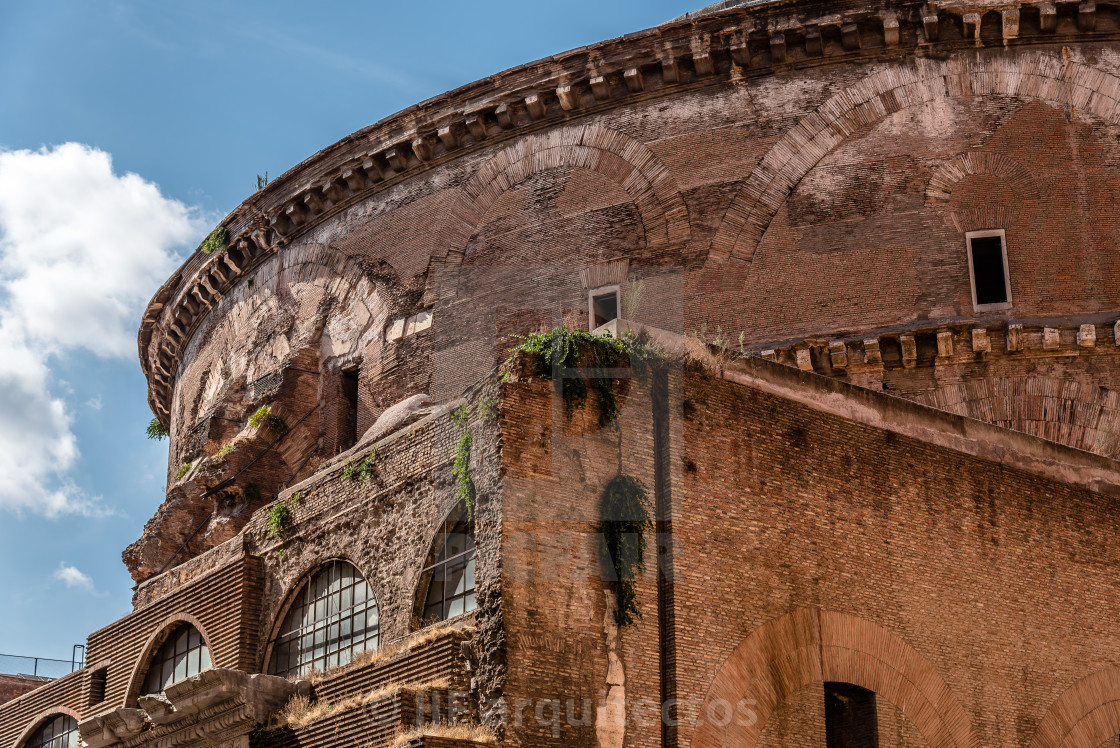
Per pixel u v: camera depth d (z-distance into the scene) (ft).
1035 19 104.78
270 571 73.31
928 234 101.86
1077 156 102.53
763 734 57.62
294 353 119.34
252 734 61.21
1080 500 75.15
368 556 66.74
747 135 106.22
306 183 123.03
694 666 56.24
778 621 59.82
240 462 111.34
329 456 114.21
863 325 100.07
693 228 104.88
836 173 104.32
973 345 97.71
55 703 86.94
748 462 61.62
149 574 105.50
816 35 105.60
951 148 103.71
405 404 96.58
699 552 58.18
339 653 67.15
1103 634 73.05
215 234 132.16
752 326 101.60
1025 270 100.37
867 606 63.36
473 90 113.70
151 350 149.79
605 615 55.67
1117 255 100.12
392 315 113.70
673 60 108.06
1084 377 97.50
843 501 64.59
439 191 115.14
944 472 69.62
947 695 64.80
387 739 53.67
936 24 104.47
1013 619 69.15
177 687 62.85
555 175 110.63
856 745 62.54
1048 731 68.23
